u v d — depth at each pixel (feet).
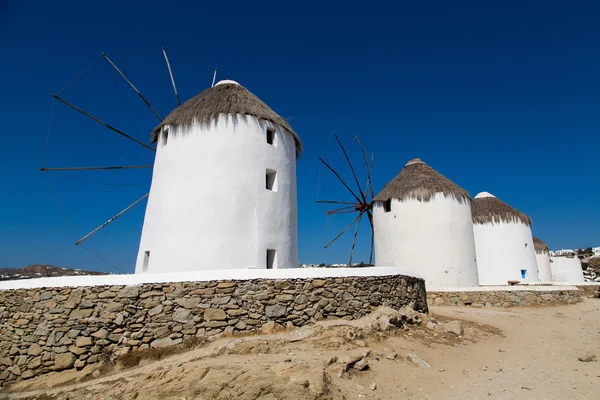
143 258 44.93
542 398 21.88
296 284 31.89
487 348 32.78
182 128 45.47
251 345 26.07
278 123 48.44
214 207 42.37
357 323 31.32
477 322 43.50
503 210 91.91
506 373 26.43
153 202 45.80
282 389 19.57
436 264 65.41
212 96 48.03
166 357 27.71
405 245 67.62
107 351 28.86
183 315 29.55
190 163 44.09
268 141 49.14
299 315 31.07
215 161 43.62
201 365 22.85
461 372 26.20
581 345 34.99
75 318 29.86
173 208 43.34
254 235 42.91
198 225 42.01
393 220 70.18
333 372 22.57
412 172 73.15
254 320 30.01
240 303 30.19
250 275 30.96
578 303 61.93
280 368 21.45
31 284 31.73
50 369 29.14
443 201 67.31
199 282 30.30
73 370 28.71
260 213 43.88
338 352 25.45
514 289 60.34
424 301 45.60
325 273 33.14
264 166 45.75
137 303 29.78
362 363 24.25
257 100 50.31
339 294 33.24
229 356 24.97
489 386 23.75
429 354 28.78
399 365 25.76
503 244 89.66
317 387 19.83
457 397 21.93
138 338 29.04
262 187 44.83
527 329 42.06
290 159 50.26
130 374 25.46
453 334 34.81
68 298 30.48
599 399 21.71
